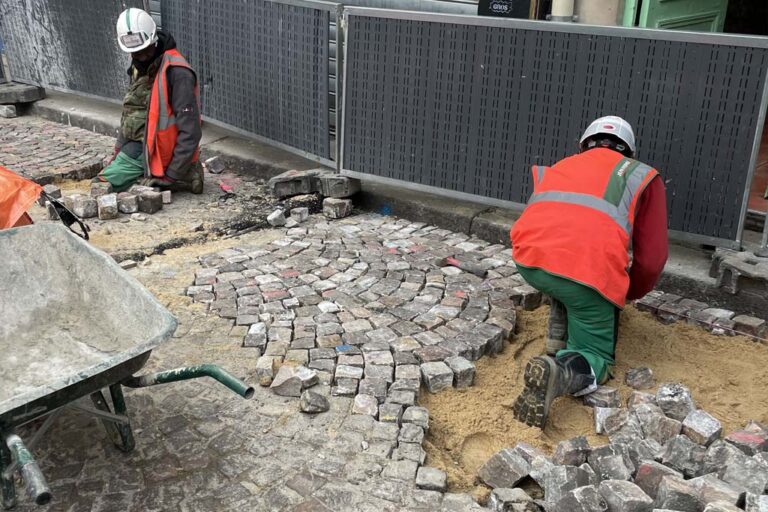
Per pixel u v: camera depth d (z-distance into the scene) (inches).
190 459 121.7
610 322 141.0
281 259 195.5
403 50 207.8
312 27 225.9
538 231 140.9
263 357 146.6
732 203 171.9
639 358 154.6
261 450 123.9
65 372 121.0
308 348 151.3
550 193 144.5
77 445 124.7
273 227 221.9
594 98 184.4
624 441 123.6
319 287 178.4
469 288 178.5
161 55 232.8
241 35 256.2
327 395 137.6
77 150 287.7
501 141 201.5
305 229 219.1
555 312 148.3
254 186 258.1
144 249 201.0
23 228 129.0
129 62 302.4
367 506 112.2
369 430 128.5
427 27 201.9
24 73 344.8
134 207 228.8
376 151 223.8
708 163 172.6
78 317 130.7
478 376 148.4
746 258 169.3
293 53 236.5
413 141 215.9
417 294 175.5
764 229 173.0
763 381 145.3
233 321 163.5
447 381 142.3
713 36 163.5
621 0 220.8
